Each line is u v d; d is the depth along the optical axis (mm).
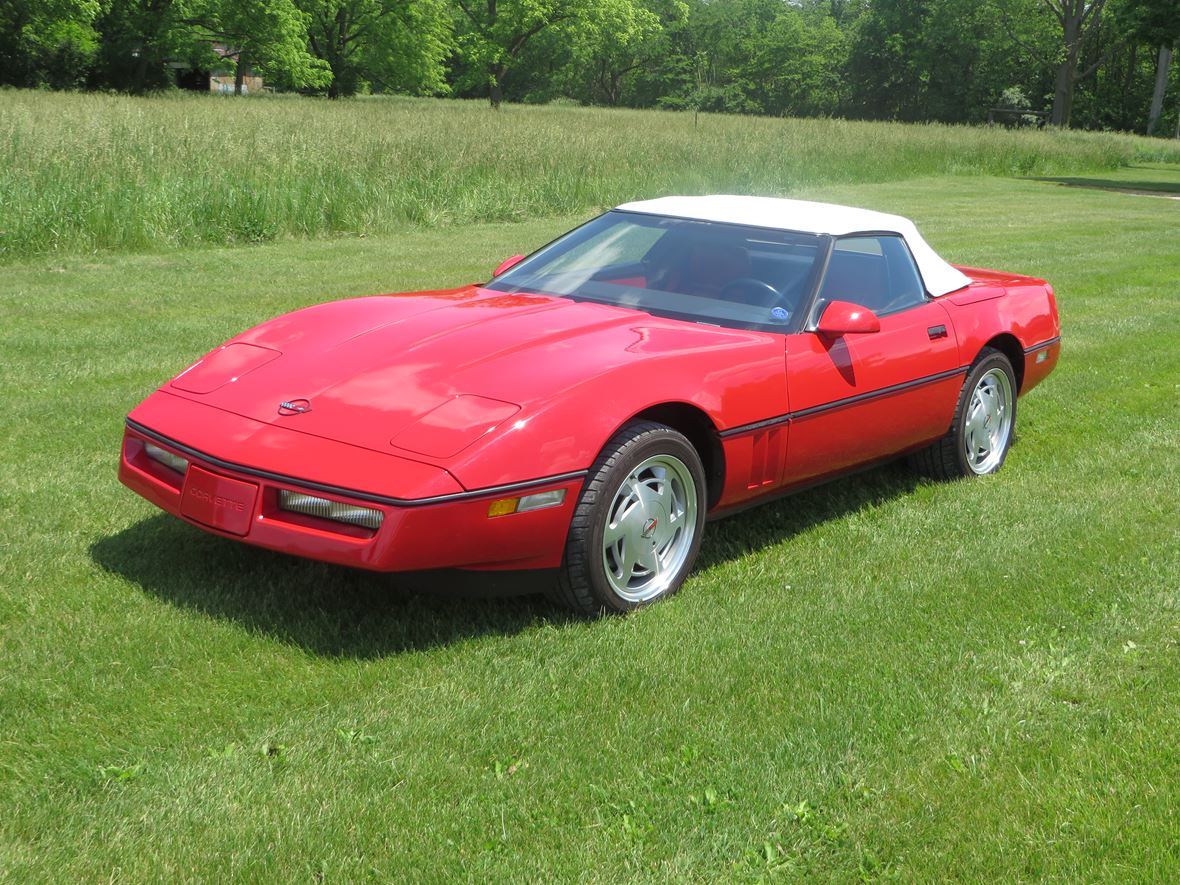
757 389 4113
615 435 3668
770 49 102875
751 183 22344
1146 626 3785
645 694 3209
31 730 2824
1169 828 2604
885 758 2906
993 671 3430
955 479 5512
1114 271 12562
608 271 4695
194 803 2555
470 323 4105
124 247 12023
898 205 21438
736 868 2449
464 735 2928
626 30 65125
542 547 3482
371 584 3871
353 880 2336
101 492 4602
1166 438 6305
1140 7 38250
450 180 16594
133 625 3422
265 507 3379
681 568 3980
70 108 19219
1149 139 49062
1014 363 5883
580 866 2424
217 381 3893
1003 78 85250
